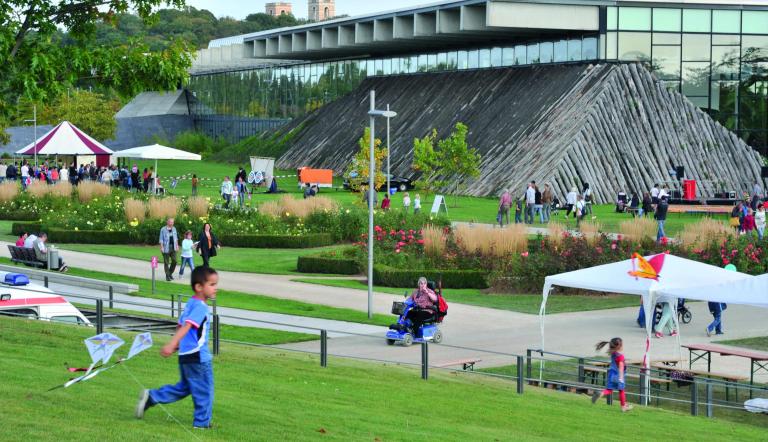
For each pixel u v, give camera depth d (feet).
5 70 85.05
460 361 91.71
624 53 278.05
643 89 263.70
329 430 49.83
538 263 144.66
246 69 446.19
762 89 281.33
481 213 227.81
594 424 65.00
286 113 421.59
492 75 309.83
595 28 277.03
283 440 45.70
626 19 277.85
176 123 484.33
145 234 184.24
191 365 44.75
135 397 51.80
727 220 211.41
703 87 280.51
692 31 279.28
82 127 443.73
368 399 62.13
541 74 290.15
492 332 111.04
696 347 91.09
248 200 261.44
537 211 220.64
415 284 145.59
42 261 143.02
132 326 90.89
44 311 82.48
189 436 43.78
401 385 70.38
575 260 145.79
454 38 314.14
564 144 252.83
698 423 70.74
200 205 192.54
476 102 301.63
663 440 61.93
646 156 256.32
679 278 86.79
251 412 51.44
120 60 89.56
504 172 263.49
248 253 177.68
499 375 82.38
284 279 148.56
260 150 397.39
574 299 137.90
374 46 347.56
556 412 67.92
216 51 459.73
